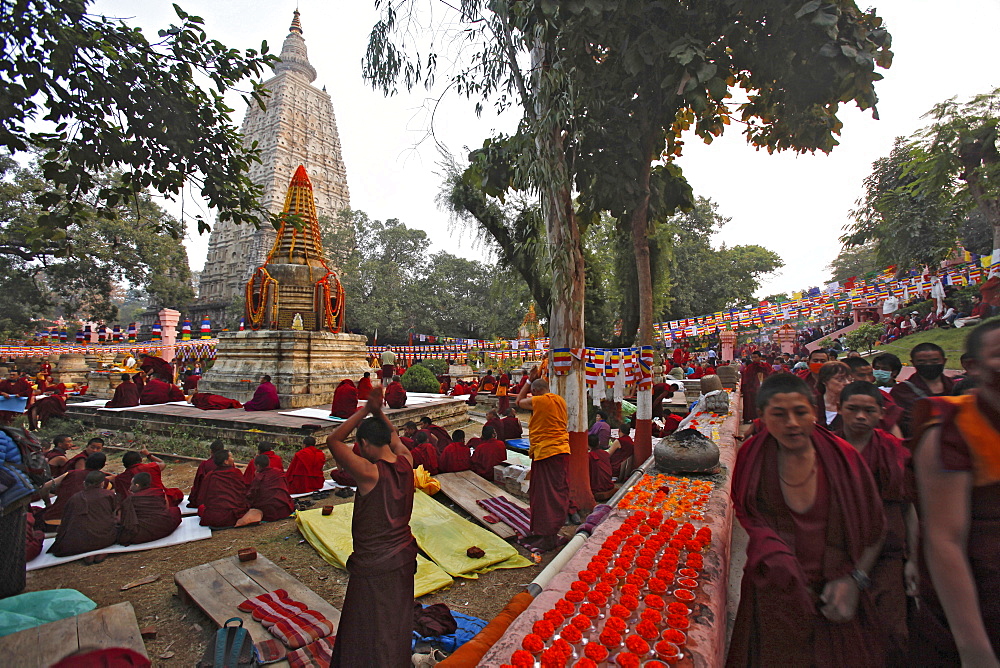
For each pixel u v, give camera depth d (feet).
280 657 11.12
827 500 7.00
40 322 129.08
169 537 18.79
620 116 22.70
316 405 45.75
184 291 135.95
